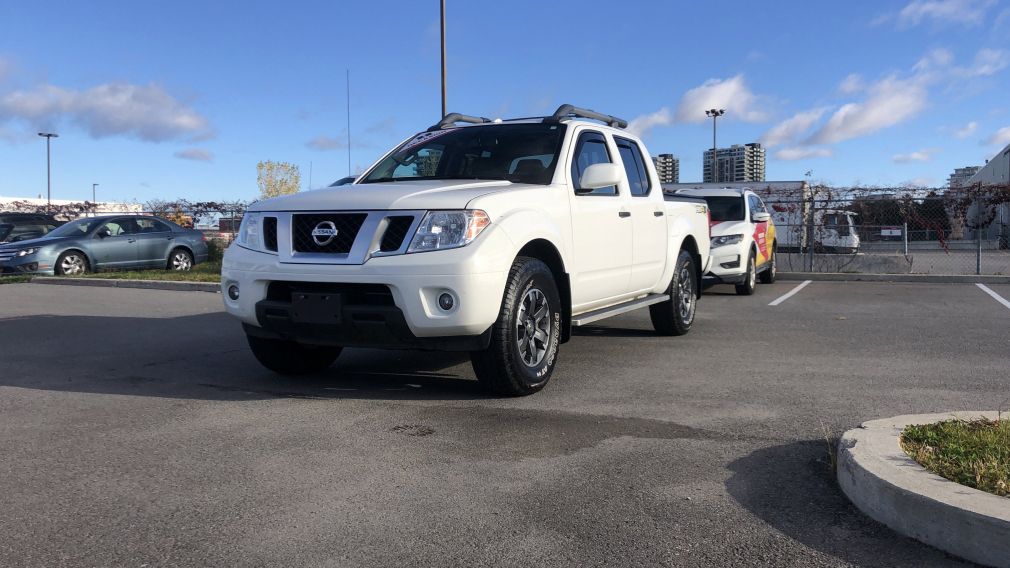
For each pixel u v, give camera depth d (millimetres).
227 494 3293
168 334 8031
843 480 3264
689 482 3406
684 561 2670
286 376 5770
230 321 9117
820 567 2621
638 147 7332
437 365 6223
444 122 6836
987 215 16188
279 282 4910
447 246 4578
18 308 10531
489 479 3457
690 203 8117
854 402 4805
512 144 6043
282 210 4988
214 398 5031
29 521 3023
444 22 18750
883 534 2865
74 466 3656
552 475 3506
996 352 6688
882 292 12867
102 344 7352
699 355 6625
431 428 4277
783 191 17500
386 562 2668
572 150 5938
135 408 4762
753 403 4805
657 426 4293
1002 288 13508
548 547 2779
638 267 6715
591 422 4391
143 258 16938
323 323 4719
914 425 3611
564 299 5555
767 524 2965
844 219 16922
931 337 7602
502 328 4762
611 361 6352
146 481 3453
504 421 4422
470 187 5141
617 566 2637
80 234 16234
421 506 3152
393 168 6285
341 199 4859
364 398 5012
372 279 4570
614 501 3195
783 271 16984
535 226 5055
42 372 5945
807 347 7023
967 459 3092
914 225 16672
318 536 2875
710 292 13203
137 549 2775
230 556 2721
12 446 3977
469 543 2814
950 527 2674
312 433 4188
